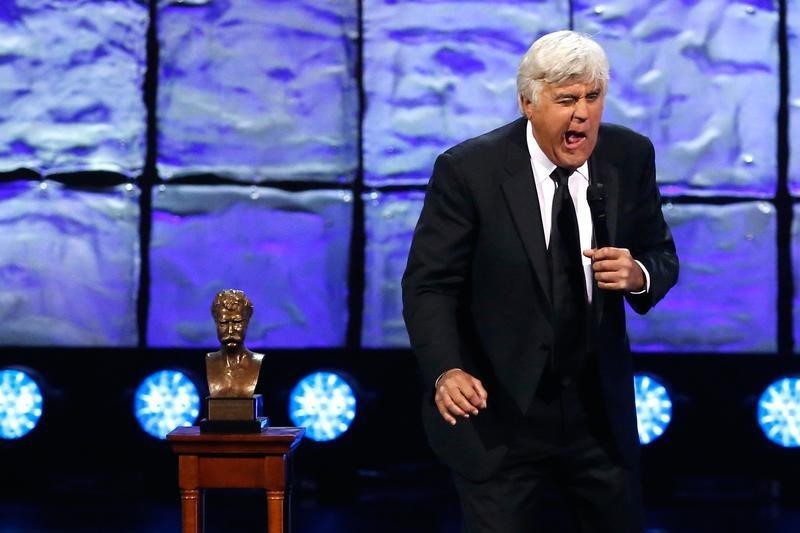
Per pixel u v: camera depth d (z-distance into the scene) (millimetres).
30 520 18828
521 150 9688
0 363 20141
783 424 19875
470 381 9031
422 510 19750
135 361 20234
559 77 8961
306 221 20344
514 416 9641
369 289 20359
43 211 20203
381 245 20359
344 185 20359
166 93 20281
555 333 9492
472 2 20312
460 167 9719
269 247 20297
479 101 20344
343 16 20328
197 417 19797
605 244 9391
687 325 20297
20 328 20156
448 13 20328
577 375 9547
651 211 9961
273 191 20312
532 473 9828
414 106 20344
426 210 9953
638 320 20312
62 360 20188
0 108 20156
